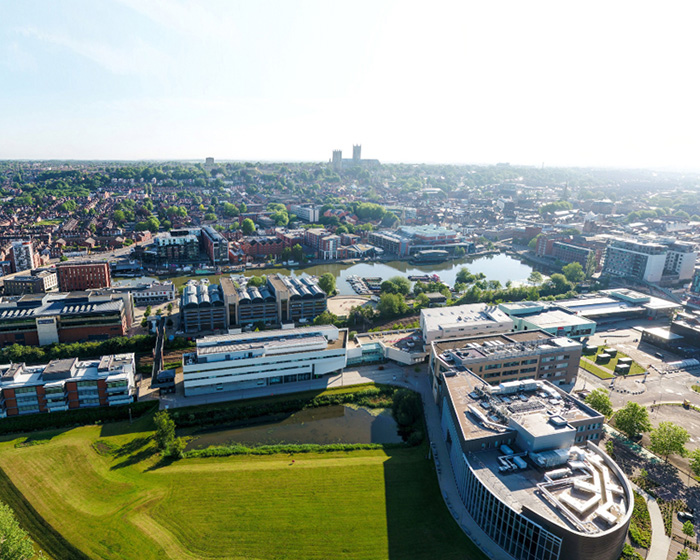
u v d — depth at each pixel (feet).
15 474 454.40
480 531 391.45
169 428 504.02
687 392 652.89
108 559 360.89
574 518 339.77
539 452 412.36
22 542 350.23
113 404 579.48
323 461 490.08
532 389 519.60
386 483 452.76
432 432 545.44
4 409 546.67
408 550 372.38
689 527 381.81
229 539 381.19
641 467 479.41
